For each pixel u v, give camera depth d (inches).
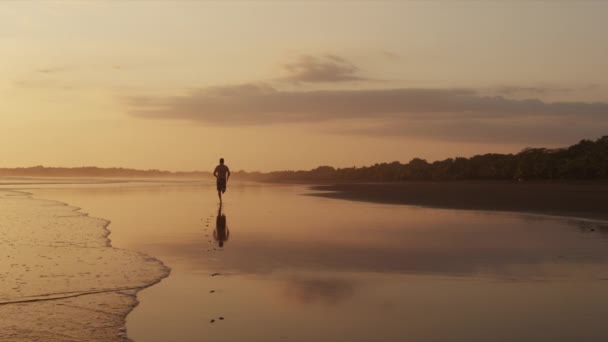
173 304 253.9
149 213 772.6
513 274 319.3
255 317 232.4
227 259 374.3
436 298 263.3
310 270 333.7
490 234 508.4
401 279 306.8
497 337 203.6
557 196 1063.6
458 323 221.8
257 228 567.5
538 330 211.3
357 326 219.0
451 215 715.4
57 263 358.3
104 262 362.3
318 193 1466.5
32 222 632.4
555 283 295.3
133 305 252.2
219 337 206.1
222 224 609.9
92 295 271.0
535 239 469.4
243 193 1508.4
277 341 200.7
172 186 2299.5
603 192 1150.3
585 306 247.0
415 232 527.5
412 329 214.1
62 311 241.9
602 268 336.8
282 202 1039.0
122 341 201.3
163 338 204.7
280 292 277.0
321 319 228.8
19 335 207.9
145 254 396.2
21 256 386.0
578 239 468.8
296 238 486.3
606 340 198.8
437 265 347.9
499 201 979.3
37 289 283.4
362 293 274.8
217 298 265.1
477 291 278.2
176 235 509.7
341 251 408.2
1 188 1918.1
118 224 612.1
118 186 2261.3
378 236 496.4
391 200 1072.8
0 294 272.4
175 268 340.8
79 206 930.7
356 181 3211.1
